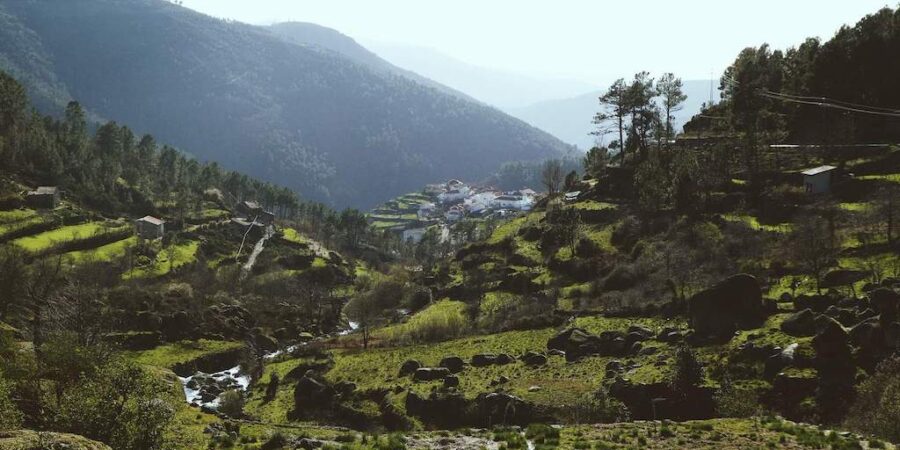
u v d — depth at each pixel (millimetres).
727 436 41094
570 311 115062
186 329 138000
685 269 106438
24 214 186875
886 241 96000
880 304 67875
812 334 69062
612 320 101312
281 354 132125
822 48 168125
